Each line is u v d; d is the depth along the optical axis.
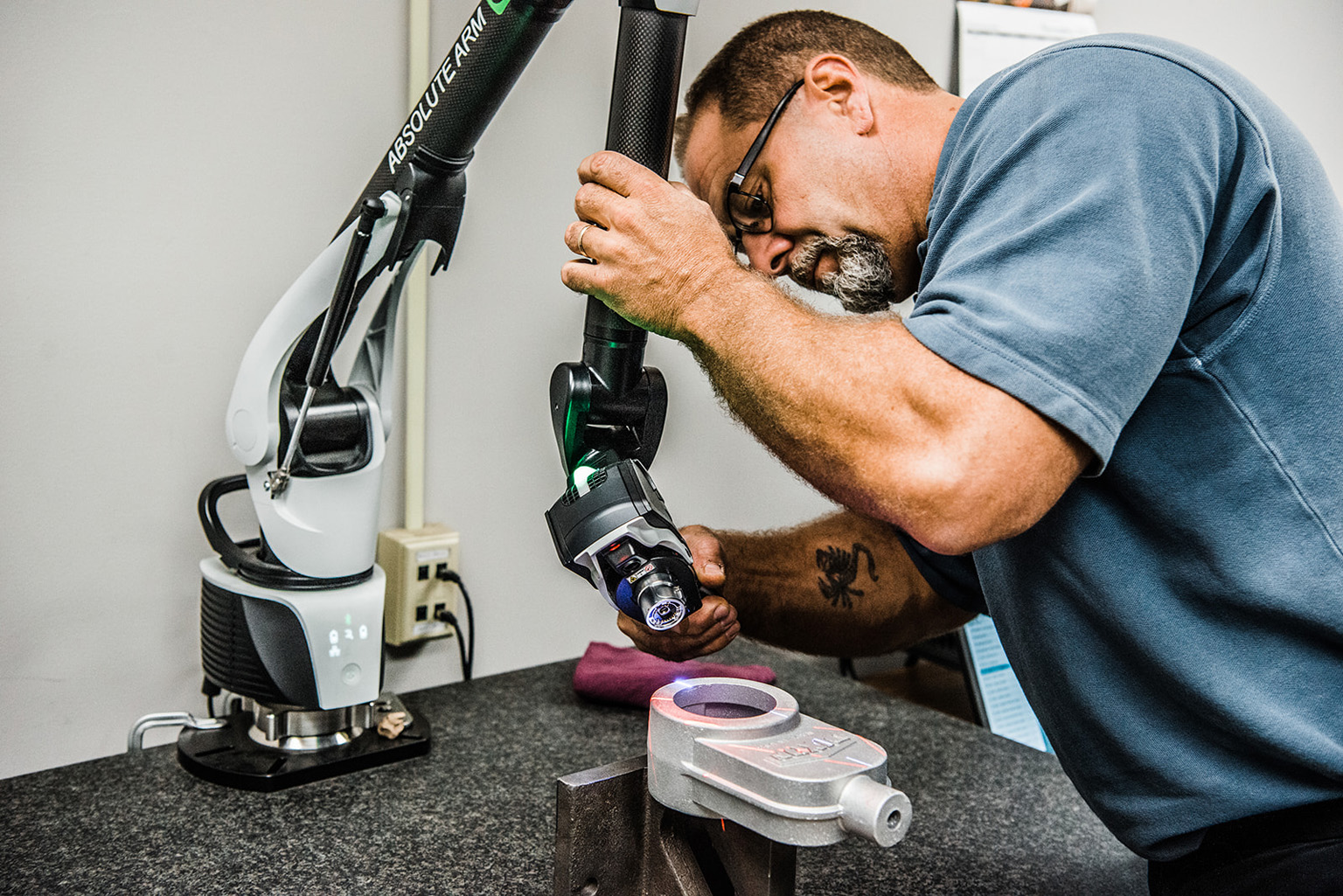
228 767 0.93
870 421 0.56
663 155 0.65
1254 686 0.65
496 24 0.68
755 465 1.52
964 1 1.60
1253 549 0.63
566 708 1.17
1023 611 0.74
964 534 0.54
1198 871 0.71
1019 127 0.63
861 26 0.88
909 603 1.05
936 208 0.70
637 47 0.62
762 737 0.52
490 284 1.22
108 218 0.97
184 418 1.04
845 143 0.83
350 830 0.86
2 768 0.99
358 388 0.94
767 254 0.89
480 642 1.29
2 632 0.97
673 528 0.62
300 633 0.90
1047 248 0.56
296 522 0.90
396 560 1.17
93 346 0.98
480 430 1.25
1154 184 0.56
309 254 1.09
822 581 1.02
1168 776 0.70
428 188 0.79
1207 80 0.61
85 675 1.02
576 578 1.36
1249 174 0.61
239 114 1.03
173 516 1.05
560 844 0.57
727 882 0.60
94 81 0.95
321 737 0.98
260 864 0.80
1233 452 0.63
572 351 1.31
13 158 0.92
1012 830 0.93
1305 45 2.11
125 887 0.76
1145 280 0.54
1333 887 0.64
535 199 1.25
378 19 1.10
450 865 0.81
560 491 1.33
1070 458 0.55
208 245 1.03
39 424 0.97
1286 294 0.62
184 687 1.08
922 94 0.85
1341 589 0.62
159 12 0.97
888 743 1.12
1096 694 0.71
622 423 0.68
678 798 0.53
